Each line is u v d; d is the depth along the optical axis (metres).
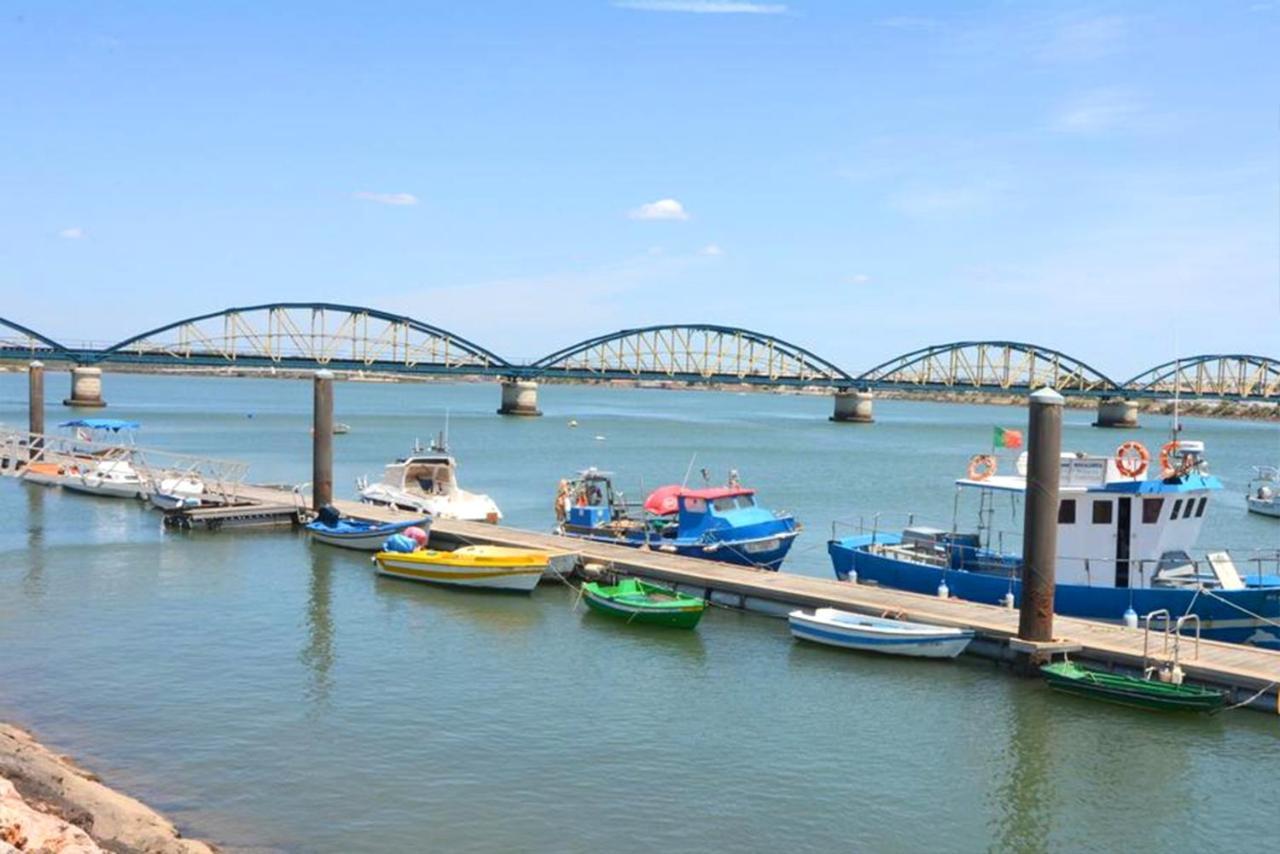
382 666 31.78
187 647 33.41
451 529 50.09
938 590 37.03
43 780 21.72
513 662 32.34
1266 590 32.12
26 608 38.09
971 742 26.41
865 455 135.00
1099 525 34.56
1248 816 22.91
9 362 194.75
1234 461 146.12
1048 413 30.11
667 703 28.88
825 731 27.02
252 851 20.19
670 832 21.53
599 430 179.38
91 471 70.12
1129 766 25.17
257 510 55.78
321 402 55.34
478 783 23.55
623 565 41.78
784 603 37.19
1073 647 30.81
